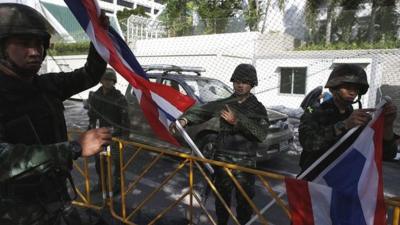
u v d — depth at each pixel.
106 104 3.09
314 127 1.91
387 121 1.78
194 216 3.30
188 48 10.23
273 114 3.67
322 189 1.80
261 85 3.86
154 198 3.79
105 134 1.18
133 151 3.13
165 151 2.67
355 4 6.78
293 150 4.09
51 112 1.34
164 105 2.06
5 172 1.06
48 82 1.42
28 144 1.24
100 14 1.69
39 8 1.96
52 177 1.29
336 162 1.83
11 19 1.19
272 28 8.17
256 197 3.74
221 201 2.43
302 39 4.88
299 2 7.40
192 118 2.57
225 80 9.15
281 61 3.87
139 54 10.93
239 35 9.06
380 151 1.72
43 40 1.30
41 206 1.28
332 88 1.93
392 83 2.82
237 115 2.46
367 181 1.72
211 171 2.56
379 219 1.68
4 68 1.23
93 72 1.67
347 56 3.42
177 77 4.83
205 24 10.41
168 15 13.54
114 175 3.33
